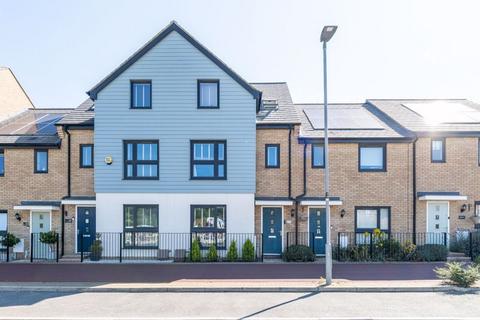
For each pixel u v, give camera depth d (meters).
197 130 16.36
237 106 16.41
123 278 12.58
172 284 11.70
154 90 16.42
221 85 16.42
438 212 16.98
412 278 12.42
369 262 15.18
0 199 17.17
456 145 17.12
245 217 16.30
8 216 17.12
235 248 15.73
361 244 16.11
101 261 15.60
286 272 13.48
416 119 18.56
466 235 16.61
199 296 10.74
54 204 16.84
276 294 10.92
